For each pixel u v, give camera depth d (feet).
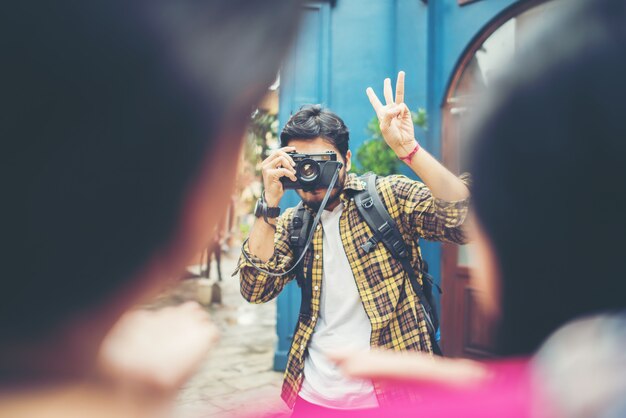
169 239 1.09
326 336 5.24
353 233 5.24
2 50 0.86
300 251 5.49
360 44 13.33
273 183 5.24
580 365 1.09
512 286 1.26
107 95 0.92
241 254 5.38
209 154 1.08
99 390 1.06
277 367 13.17
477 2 11.50
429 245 12.45
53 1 0.87
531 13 10.53
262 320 19.11
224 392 11.39
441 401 1.34
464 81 12.01
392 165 11.81
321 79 13.41
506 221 1.24
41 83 0.88
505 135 1.24
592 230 1.13
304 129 5.53
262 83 1.10
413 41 12.92
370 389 4.82
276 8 1.04
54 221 0.93
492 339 1.38
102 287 1.01
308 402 5.13
